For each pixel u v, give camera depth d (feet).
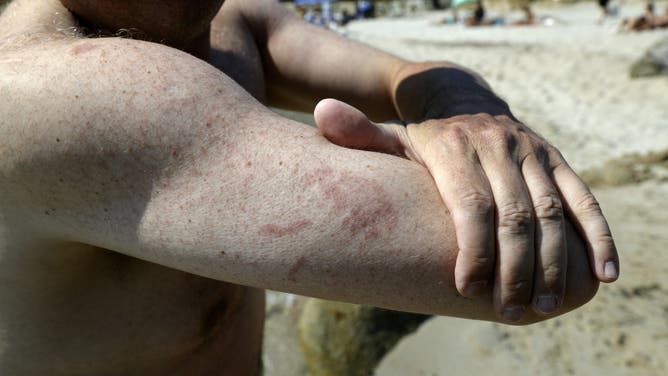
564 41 13.97
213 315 1.30
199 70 0.95
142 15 1.13
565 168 1.00
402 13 31.01
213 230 0.89
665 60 9.41
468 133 0.99
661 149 6.35
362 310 3.12
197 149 0.90
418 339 2.48
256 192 0.89
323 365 3.21
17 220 0.97
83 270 1.07
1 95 0.91
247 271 0.90
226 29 1.64
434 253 0.89
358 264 0.88
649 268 2.49
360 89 1.73
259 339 1.58
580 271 0.92
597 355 2.07
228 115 0.92
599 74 10.22
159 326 1.20
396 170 0.93
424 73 1.52
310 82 1.75
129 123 0.88
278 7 1.81
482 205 0.88
